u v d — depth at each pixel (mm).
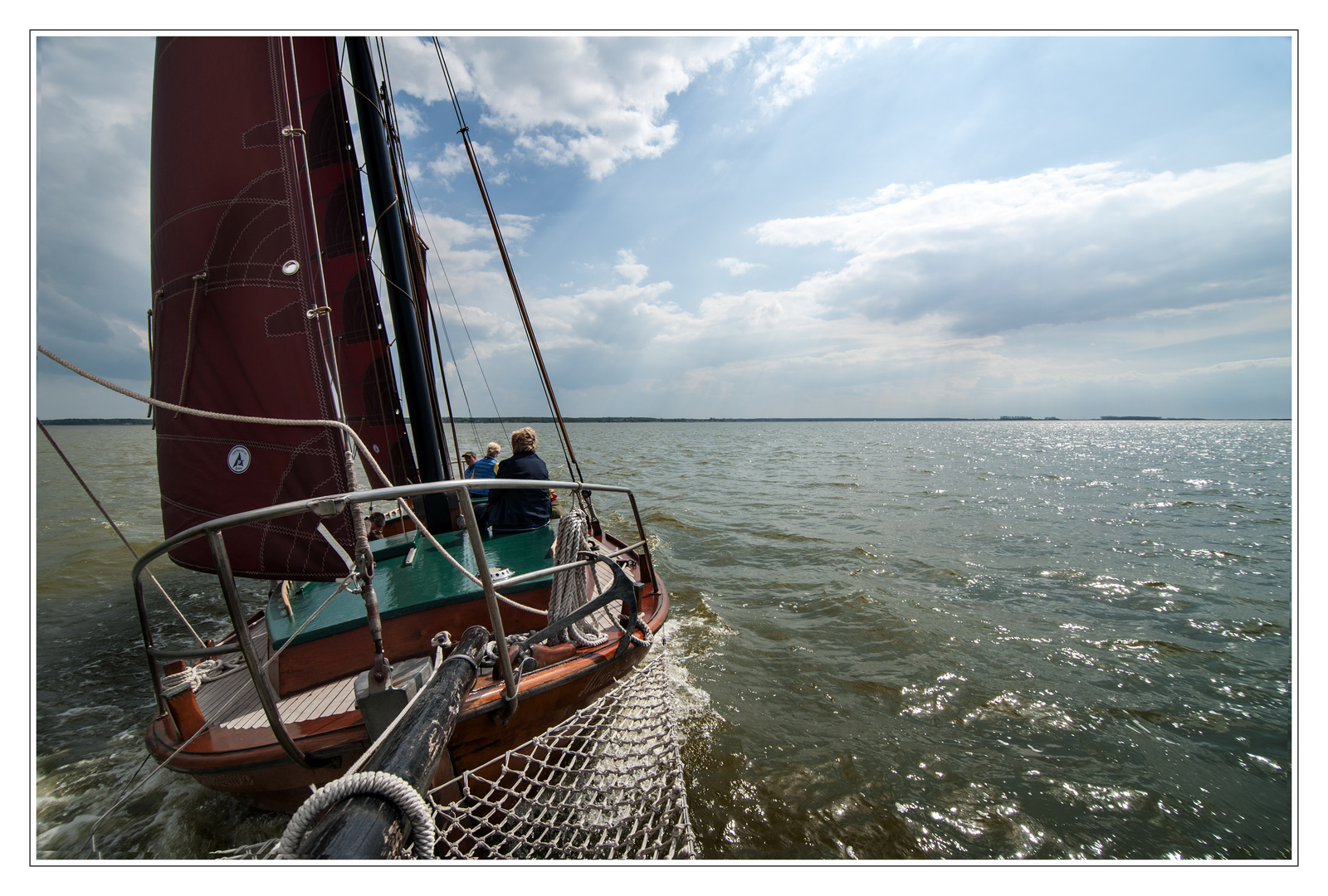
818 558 7395
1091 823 2781
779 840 2629
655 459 25484
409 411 5031
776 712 3686
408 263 5121
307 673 2635
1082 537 8625
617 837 2279
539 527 4059
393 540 3857
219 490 3020
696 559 7359
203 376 3016
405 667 2055
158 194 3146
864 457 27266
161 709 2541
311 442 2926
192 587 7176
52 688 4480
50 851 2613
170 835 2592
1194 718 3646
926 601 5758
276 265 2949
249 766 2082
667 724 2730
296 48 5145
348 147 5371
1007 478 17328
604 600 2709
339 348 5723
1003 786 3004
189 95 3000
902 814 2805
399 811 1399
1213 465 24172
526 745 2230
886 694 3908
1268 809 2883
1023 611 5496
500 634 2170
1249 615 5387
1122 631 5012
